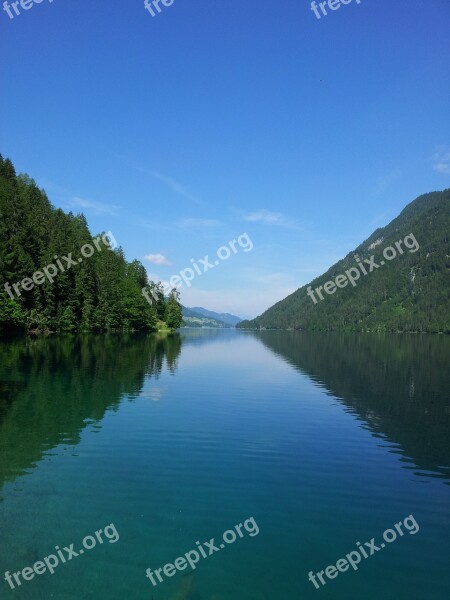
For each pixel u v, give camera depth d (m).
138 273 148.25
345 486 14.02
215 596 8.52
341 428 21.11
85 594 8.45
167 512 11.88
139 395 28.14
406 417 23.70
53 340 70.75
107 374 36.62
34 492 12.90
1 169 102.00
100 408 23.97
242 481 14.20
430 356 67.38
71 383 31.38
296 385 34.56
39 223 94.06
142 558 9.73
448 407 26.44
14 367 37.97
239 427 20.89
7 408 23.30
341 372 44.25
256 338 148.00
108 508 12.00
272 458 16.53
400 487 14.02
